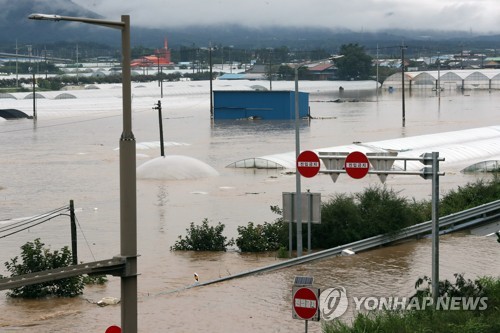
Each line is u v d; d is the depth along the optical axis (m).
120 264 12.42
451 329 18.98
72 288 26.95
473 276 26.91
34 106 121.75
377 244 32.69
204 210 46.09
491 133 87.75
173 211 45.84
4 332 21.80
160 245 36.03
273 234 34.84
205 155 75.81
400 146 72.12
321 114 131.38
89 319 23.17
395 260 29.83
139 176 60.22
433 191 21.92
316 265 28.91
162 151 64.31
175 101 163.25
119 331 15.65
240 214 44.62
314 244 33.97
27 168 67.06
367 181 56.25
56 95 168.75
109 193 53.34
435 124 108.94
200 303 24.02
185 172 59.91
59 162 71.19
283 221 32.00
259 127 106.94
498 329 19.06
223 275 29.38
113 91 187.25
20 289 26.89
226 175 61.66
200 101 165.75
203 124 113.56
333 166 24.12
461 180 57.16
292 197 29.92
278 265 28.41
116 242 37.12
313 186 54.44
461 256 30.50
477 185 43.28
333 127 105.56
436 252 21.81
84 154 77.44
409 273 27.61
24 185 57.34
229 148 81.81
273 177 59.75
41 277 11.85
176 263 32.03
